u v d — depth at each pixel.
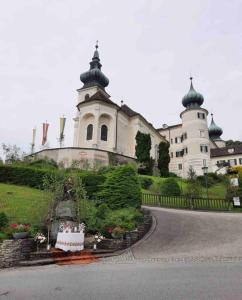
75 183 13.12
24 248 9.97
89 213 13.83
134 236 13.54
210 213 21.19
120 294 5.80
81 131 42.62
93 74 55.19
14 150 36.62
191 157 52.75
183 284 6.44
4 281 7.22
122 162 37.69
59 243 11.13
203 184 36.31
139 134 43.75
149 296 5.61
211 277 7.06
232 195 24.56
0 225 10.88
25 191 19.95
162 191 27.08
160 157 45.59
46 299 5.61
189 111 55.81
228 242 12.52
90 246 12.34
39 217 12.30
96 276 7.56
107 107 43.44
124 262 9.85
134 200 17.38
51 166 29.75
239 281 6.61
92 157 34.09
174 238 13.91
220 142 77.00
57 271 8.45
